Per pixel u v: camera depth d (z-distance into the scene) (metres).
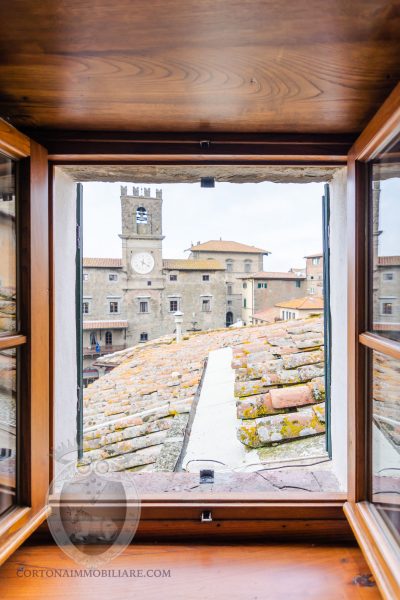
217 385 1.71
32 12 0.48
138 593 0.70
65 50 0.55
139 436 1.37
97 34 0.52
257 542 0.84
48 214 0.85
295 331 2.38
